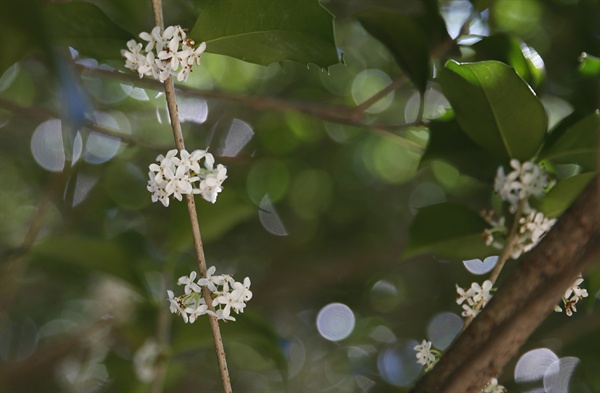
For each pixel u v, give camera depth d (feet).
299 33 2.39
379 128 2.78
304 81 4.96
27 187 4.76
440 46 2.71
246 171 4.89
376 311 5.08
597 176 2.14
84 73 2.85
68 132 2.19
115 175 4.66
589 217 2.13
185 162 2.27
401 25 2.62
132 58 2.29
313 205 5.33
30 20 2.12
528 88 2.43
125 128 4.62
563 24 3.76
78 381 4.08
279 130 5.02
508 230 2.52
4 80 4.10
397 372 4.90
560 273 2.10
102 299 3.38
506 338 2.13
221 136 4.82
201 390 4.78
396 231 5.24
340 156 5.28
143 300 2.93
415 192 5.27
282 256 5.15
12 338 4.83
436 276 4.98
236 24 2.38
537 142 2.48
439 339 4.75
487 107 2.47
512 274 2.16
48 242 2.84
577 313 3.78
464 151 2.61
